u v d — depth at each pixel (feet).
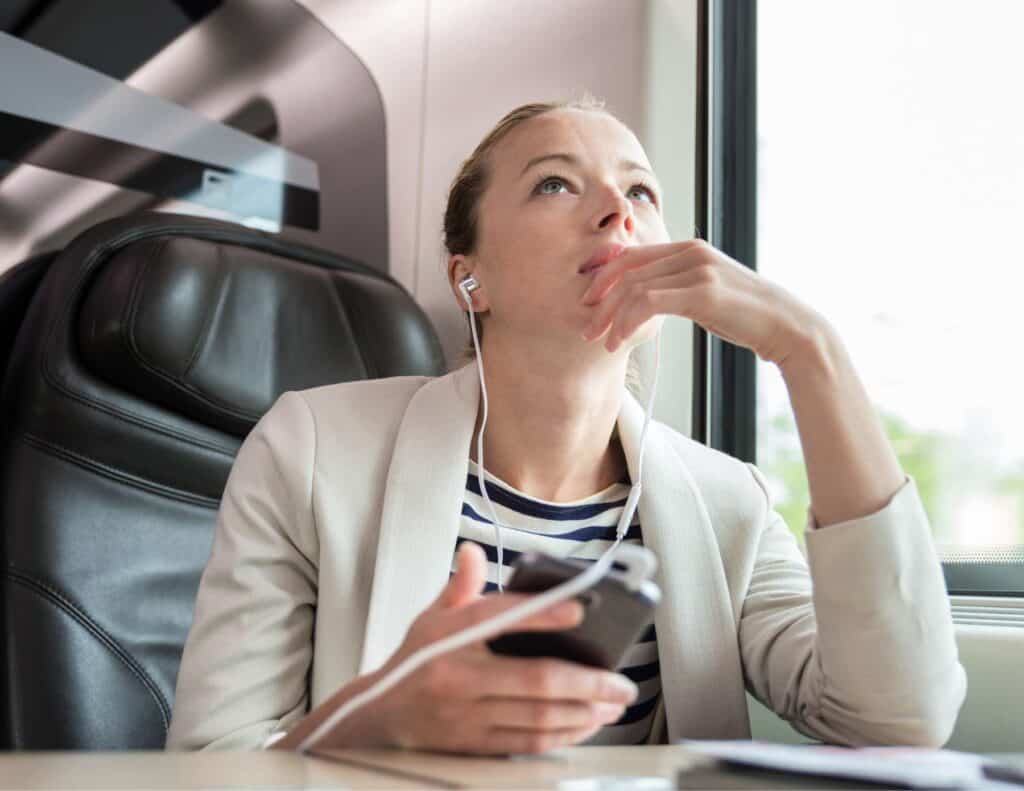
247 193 6.43
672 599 3.64
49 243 5.77
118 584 4.50
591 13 6.36
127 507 4.62
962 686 3.15
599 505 3.86
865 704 3.04
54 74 5.86
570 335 3.58
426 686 2.10
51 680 4.21
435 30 6.91
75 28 5.94
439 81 6.89
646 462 3.84
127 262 4.75
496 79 6.66
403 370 5.59
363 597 3.47
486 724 2.11
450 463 3.61
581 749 2.37
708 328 3.08
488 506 3.71
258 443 3.67
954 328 5.14
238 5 6.47
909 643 2.97
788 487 5.76
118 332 4.58
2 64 5.70
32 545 4.32
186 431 4.81
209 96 6.34
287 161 6.59
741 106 6.04
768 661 3.65
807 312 3.06
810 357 2.99
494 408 3.80
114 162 6.01
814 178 5.74
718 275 3.06
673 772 1.91
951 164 5.26
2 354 5.47
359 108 6.85
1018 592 4.79
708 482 3.98
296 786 1.51
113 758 1.81
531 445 3.79
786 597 3.78
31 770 1.60
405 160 6.89
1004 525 4.88
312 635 3.56
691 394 5.92
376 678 2.25
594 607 2.01
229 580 3.43
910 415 5.21
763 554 4.00
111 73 6.03
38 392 4.47
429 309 6.75
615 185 3.72
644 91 6.12
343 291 5.63
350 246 6.75
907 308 5.30
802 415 2.98
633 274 3.15
